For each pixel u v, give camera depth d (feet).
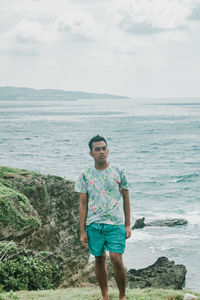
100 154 14.58
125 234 14.70
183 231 86.43
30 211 33.58
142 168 186.50
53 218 41.19
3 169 41.75
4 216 30.30
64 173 167.94
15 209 31.73
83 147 257.75
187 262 68.95
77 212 45.21
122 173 14.82
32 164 190.80
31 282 23.88
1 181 36.52
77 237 43.96
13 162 196.65
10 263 23.43
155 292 19.57
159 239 81.00
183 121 499.51
